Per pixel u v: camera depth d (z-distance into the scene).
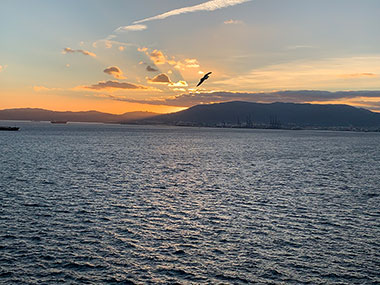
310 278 23.17
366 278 23.14
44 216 35.41
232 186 54.25
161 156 105.69
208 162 90.19
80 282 22.34
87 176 61.59
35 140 173.88
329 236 30.73
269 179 61.84
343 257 26.33
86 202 41.69
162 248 27.78
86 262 25.06
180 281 22.69
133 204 41.31
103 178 59.84
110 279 22.80
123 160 91.00
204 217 36.25
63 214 36.38
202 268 24.48
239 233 31.38
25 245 27.67
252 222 34.66
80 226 32.59
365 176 66.69
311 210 39.41
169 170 72.94
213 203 42.47
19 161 81.56
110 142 173.38
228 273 23.80
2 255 25.69
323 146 169.25
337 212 38.66
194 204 41.84
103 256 26.09
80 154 104.88
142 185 54.00
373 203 43.06
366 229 32.69
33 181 54.84
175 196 46.25
